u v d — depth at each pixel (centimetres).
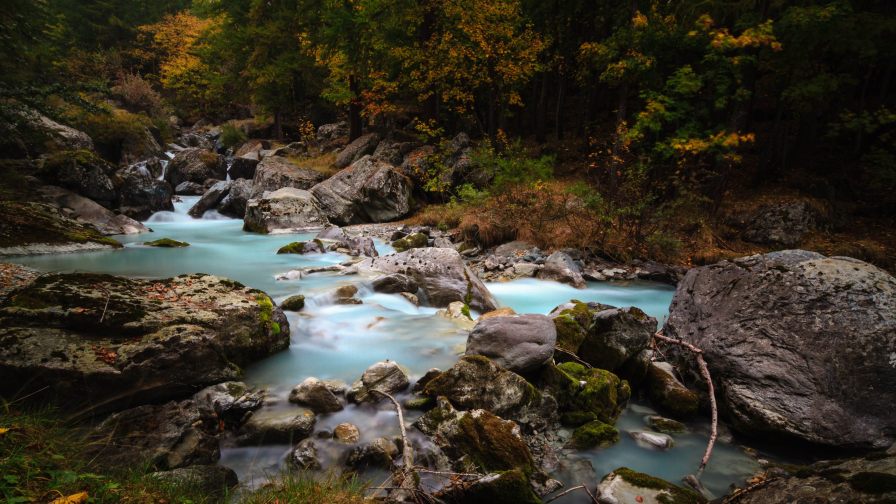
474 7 1524
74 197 1313
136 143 2314
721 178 1112
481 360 404
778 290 443
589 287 909
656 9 1192
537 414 405
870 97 1420
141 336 394
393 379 423
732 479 348
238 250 1111
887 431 366
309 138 2780
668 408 446
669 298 839
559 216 1201
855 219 1169
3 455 237
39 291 411
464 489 304
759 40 598
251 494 282
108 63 3828
